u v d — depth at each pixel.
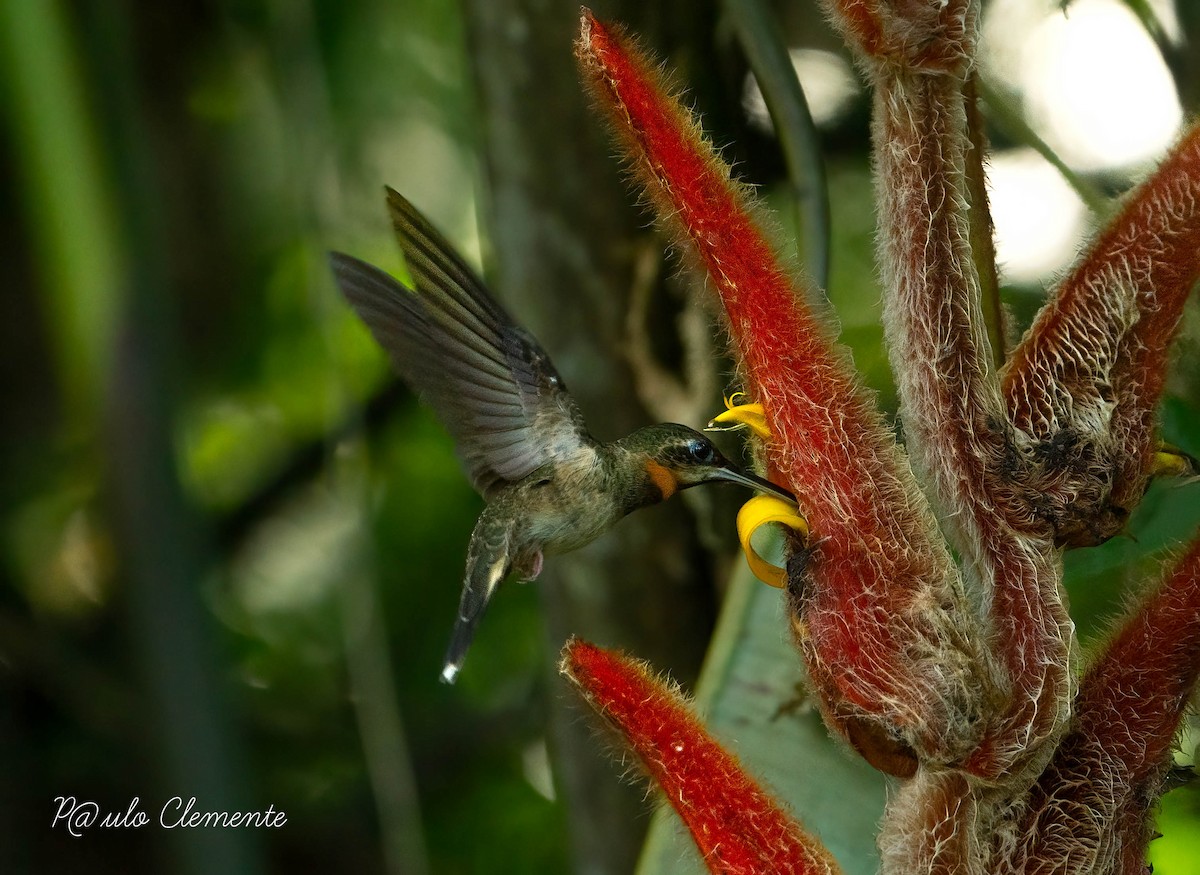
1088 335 3.70
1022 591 3.70
